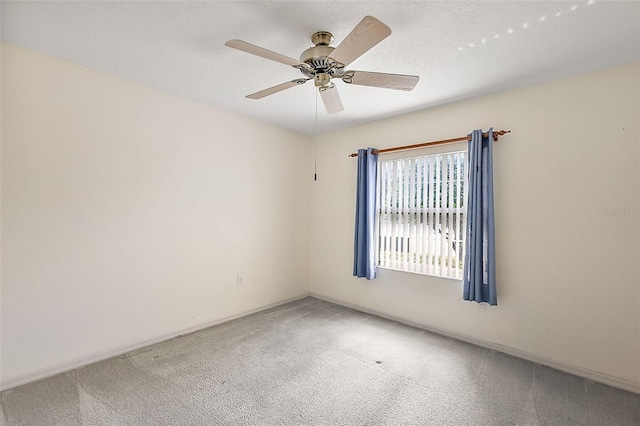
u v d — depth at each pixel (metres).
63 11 1.74
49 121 2.25
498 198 2.81
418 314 3.35
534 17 1.75
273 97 3.02
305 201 4.42
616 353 2.28
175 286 3.00
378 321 3.49
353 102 3.09
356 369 2.43
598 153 2.36
